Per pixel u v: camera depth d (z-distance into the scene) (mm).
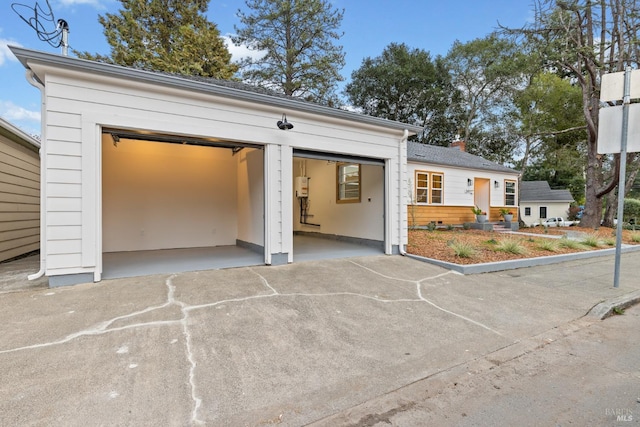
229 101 5336
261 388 2279
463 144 18766
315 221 10945
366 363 2686
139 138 5309
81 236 4355
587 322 3812
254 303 3922
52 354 2621
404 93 24953
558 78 19062
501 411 2092
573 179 29969
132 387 2225
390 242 7172
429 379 2480
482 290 4941
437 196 13172
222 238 8680
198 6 18578
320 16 18422
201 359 2635
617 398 2248
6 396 2084
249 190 7777
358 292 4570
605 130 5391
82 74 4258
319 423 1953
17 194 7340
